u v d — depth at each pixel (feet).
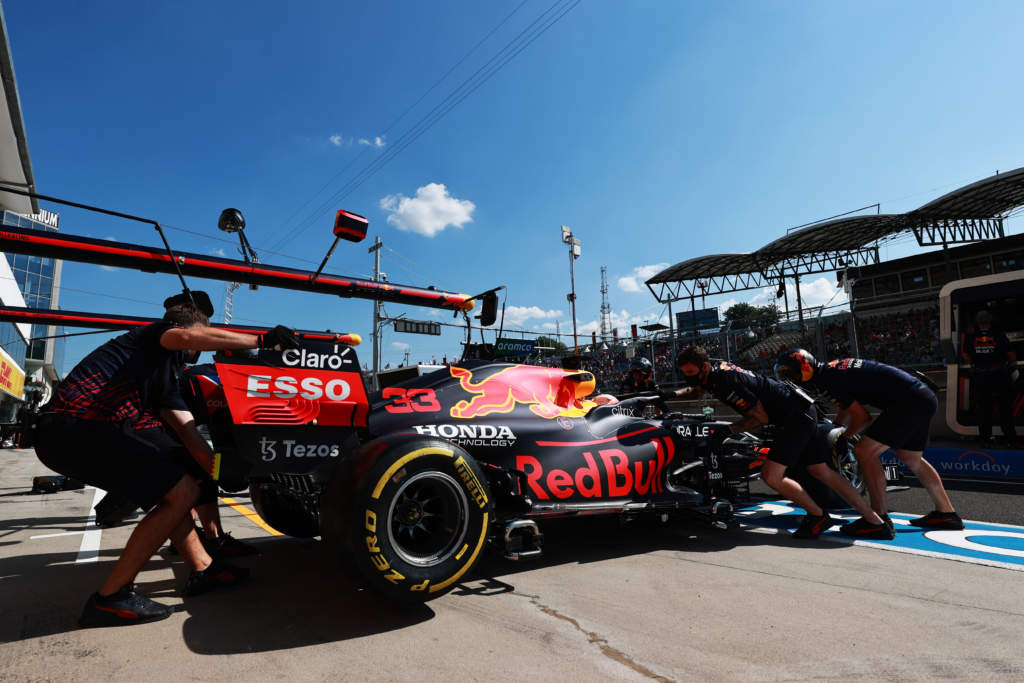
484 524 6.98
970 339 24.13
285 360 6.61
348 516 6.09
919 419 10.48
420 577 6.31
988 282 24.08
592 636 5.81
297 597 7.20
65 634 5.90
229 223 13.39
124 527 12.79
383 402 8.06
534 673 4.96
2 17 32.01
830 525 11.21
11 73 35.55
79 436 6.00
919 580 7.65
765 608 6.61
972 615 6.27
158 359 6.64
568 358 11.22
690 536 10.79
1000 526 11.14
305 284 14.52
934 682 4.70
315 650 5.49
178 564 9.20
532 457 8.83
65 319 15.52
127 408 6.40
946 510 10.95
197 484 6.82
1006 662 5.06
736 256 88.02
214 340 6.15
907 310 50.34
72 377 6.22
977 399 23.06
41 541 11.07
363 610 6.67
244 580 7.97
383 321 84.53
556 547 9.98
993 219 74.54
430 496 7.04
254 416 6.30
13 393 94.94
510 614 6.51
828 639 5.64
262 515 10.21
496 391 9.16
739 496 12.67
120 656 5.32
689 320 97.30
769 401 10.44
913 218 71.31
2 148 42.65
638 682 4.76
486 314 14.73
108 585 6.17
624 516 9.61
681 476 11.16
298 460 6.55
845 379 10.90
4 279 87.45
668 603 6.85
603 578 8.00
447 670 5.02
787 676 4.84
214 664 5.16
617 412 10.61
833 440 12.83
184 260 12.80
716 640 5.66
